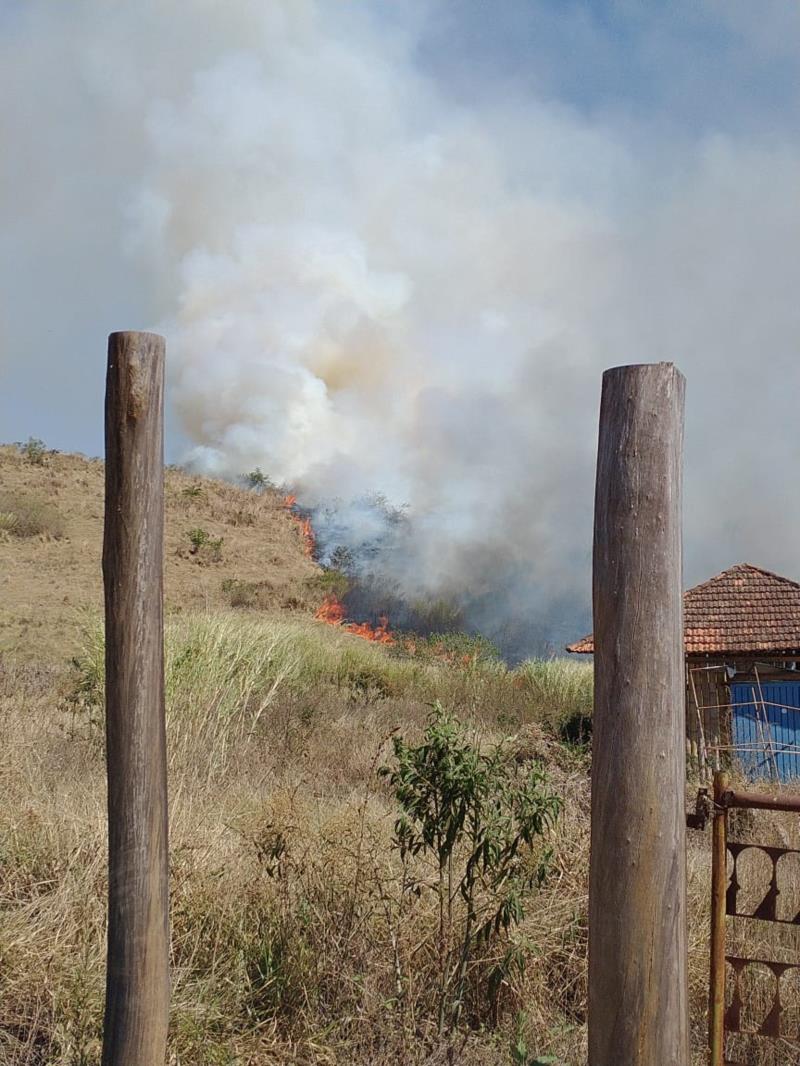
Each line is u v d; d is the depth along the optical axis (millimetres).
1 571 30312
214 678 12062
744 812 7535
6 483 40656
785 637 14281
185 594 31516
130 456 3367
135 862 3322
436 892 5012
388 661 20969
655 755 2842
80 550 33969
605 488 2947
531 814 4633
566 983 4949
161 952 3361
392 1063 4156
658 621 2871
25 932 4656
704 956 4941
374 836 5605
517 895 4605
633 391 2936
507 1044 4328
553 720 14992
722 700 14188
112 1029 3316
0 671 13930
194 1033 4145
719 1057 3535
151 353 3402
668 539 2896
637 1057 2781
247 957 4805
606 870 2850
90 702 11008
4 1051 4008
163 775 3414
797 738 13938
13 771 7137
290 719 12242
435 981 4539
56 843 5637
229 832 6191
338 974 4555
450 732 4684
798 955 4930
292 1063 4156
